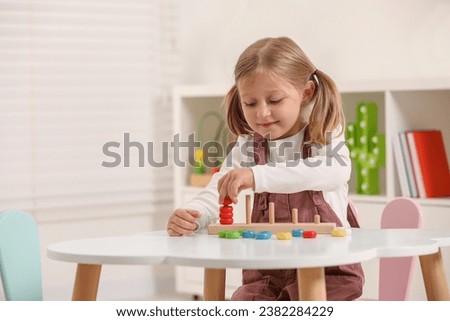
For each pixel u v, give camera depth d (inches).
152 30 148.5
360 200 120.6
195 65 152.1
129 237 66.1
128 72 146.3
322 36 137.6
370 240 61.8
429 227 113.6
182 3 151.5
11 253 63.9
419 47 126.3
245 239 63.4
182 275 141.3
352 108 132.9
